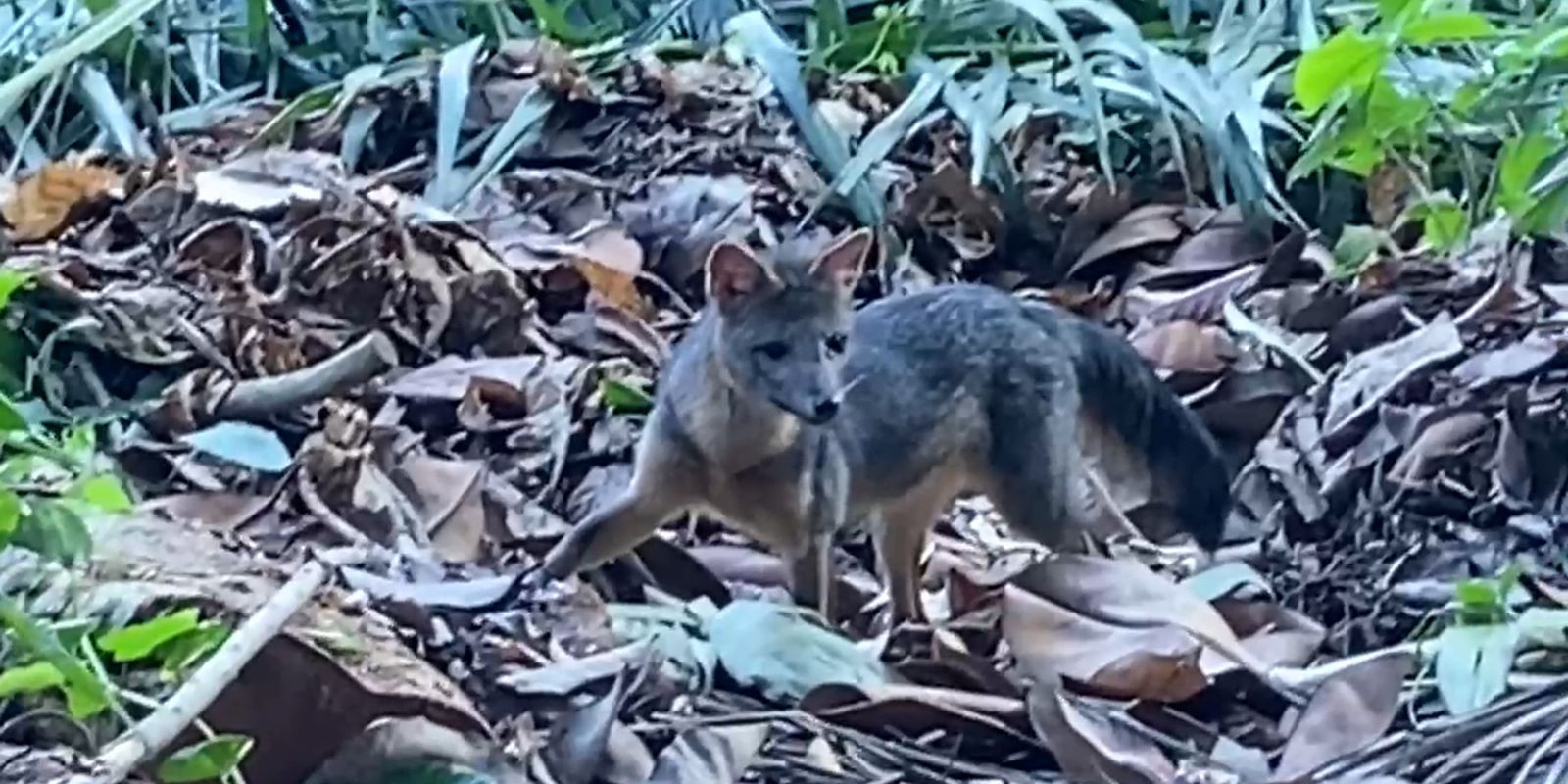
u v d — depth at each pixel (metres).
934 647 4.69
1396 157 6.20
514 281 5.70
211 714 4.23
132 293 5.48
